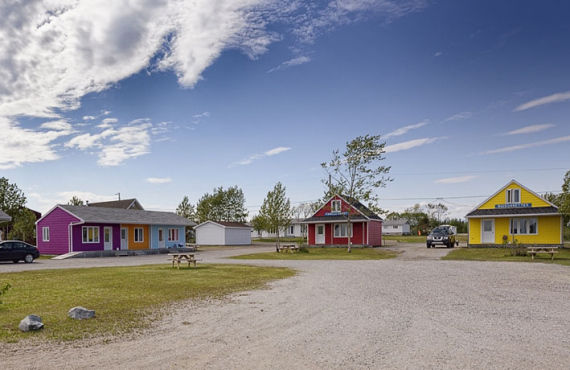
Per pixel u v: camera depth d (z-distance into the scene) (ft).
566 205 101.76
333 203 147.74
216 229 191.93
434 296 37.47
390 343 22.13
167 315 29.63
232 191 236.63
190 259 68.54
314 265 72.84
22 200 133.90
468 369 18.11
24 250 87.20
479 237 119.44
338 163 124.77
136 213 141.90
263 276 54.80
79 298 36.73
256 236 275.80
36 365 18.81
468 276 52.90
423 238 223.10
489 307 32.07
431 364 18.75
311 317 28.76
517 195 115.55
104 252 115.96
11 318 28.22
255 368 18.39
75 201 180.04
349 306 32.78
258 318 28.55
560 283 45.83
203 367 18.54
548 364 18.67
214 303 34.45
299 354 20.34
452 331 24.59
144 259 100.42
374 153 121.29
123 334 24.27
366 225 142.20
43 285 45.34
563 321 27.12
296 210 282.36
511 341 22.36
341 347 21.48
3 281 49.19
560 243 109.19
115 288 43.14
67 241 116.78
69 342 22.54
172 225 148.46
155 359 19.67
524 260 78.48
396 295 38.22
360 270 62.34
